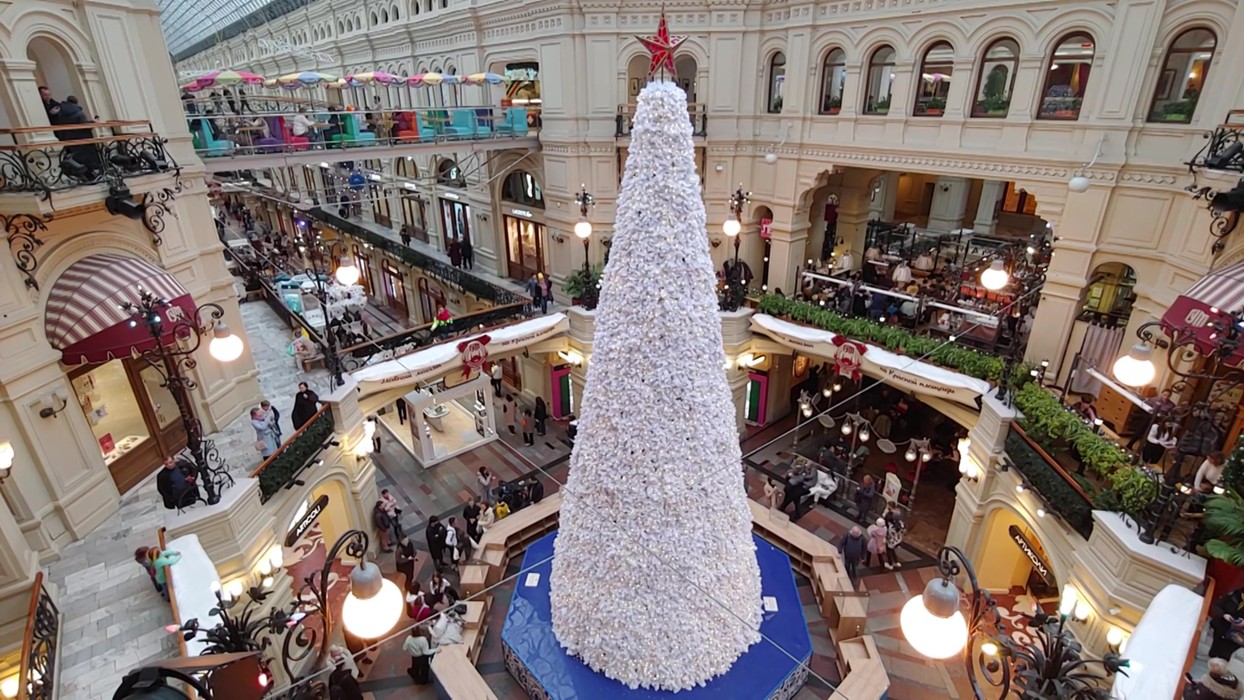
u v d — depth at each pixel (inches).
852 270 639.8
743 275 630.5
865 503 480.4
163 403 396.2
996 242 712.4
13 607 286.8
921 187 916.6
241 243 1064.8
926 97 494.9
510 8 637.9
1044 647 174.2
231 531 325.1
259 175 1493.6
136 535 335.6
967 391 419.5
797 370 664.4
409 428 638.5
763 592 368.8
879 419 590.6
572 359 605.9
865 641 350.0
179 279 394.6
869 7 499.5
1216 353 257.9
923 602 179.6
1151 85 374.6
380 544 475.5
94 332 313.0
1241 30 328.5
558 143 636.1
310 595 397.4
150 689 97.3
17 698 219.3
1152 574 268.1
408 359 494.9
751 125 609.3
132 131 363.9
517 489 486.3
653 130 222.5
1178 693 201.0
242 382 451.8
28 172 280.1
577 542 289.0
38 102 315.6
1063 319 438.9
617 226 238.2
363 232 1003.3
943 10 456.4
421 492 539.2
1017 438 370.3
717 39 583.8
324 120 575.2
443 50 775.7
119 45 352.8
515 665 335.9
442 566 442.9
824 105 562.6
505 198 758.5
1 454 288.4
